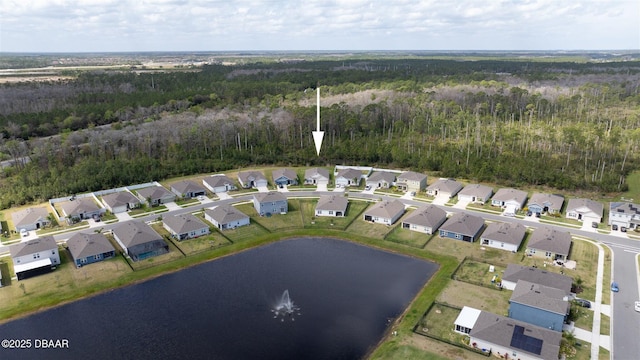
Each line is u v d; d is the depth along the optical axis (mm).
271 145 143750
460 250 82125
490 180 118562
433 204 104875
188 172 128250
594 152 128000
